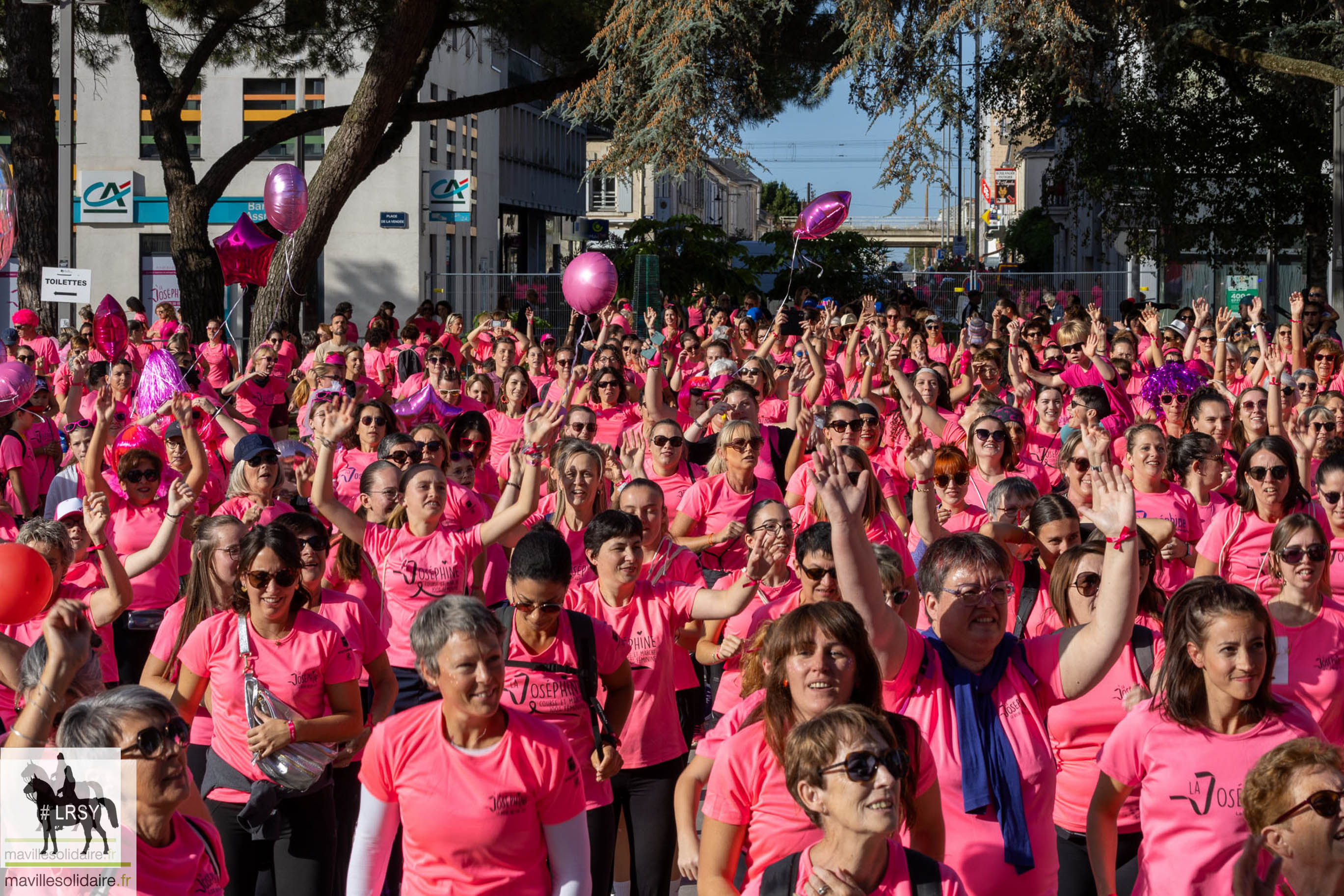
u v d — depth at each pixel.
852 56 20.45
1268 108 26.75
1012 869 3.94
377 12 23.11
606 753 5.10
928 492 6.36
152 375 9.57
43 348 16.83
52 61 23.16
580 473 7.02
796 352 13.38
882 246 34.88
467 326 33.16
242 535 5.41
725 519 7.91
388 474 6.91
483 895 3.97
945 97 20.55
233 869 5.08
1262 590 6.34
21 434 10.60
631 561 5.65
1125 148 27.67
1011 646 4.20
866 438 9.18
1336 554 6.39
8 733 4.15
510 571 5.12
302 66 25.16
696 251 32.06
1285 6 23.44
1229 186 28.34
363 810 4.08
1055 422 10.06
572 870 4.04
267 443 7.31
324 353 14.47
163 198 33.34
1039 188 68.81
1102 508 4.12
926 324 17.92
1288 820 3.45
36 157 22.09
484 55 41.88
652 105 21.77
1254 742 4.01
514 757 3.98
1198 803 4.00
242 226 17.59
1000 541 5.89
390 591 6.60
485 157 42.66
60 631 4.02
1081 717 4.83
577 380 12.20
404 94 23.52
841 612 3.73
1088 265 40.25
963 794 3.98
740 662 5.85
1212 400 8.99
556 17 22.70
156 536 7.28
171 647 5.45
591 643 5.21
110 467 8.55
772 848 3.80
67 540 5.85
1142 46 25.48
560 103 23.38
